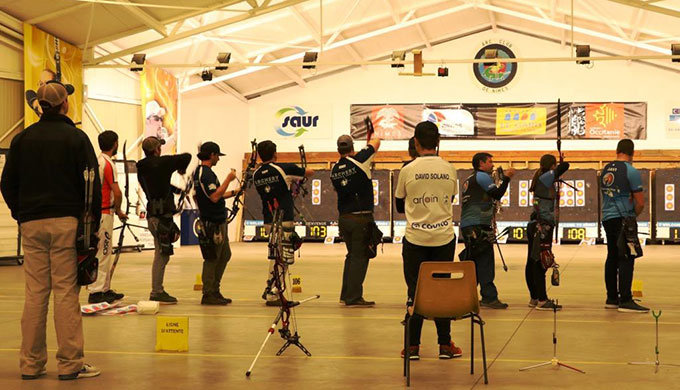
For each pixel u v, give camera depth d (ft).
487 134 84.12
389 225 82.02
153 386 15.76
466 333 22.25
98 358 18.78
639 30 71.10
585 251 64.54
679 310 27.40
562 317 25.46
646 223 79.00
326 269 45.65
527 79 83.61
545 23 70.64
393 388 15.52
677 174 78.43
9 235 49.37
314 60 56.29
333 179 28.66
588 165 81.51
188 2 53.16
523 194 80.74
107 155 27.81
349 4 66.08
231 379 16.42
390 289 34.71
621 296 26.81
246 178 27.99
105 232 27.81
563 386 15.66
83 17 52.49
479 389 15.39
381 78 85.51
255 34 68.03
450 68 84.58
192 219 74.33
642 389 15.42
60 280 16.38
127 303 28.96
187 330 19.70
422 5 71.67
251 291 34.14
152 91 67.05
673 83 81.76
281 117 86.58
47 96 16.61
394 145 85.46
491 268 27.89
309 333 22.44
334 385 15.79
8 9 50.11
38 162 16.26
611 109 82.58
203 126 78.54
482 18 80.53
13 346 20.38
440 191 18.15
